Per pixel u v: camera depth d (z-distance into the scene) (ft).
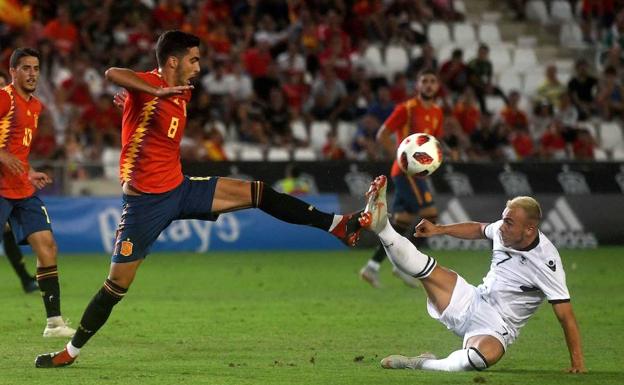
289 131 256.52
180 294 147.84
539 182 237.25
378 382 80.84
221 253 221.66
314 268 189.47
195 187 86.38
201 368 87.61
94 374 84.33
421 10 313.32
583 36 327.06
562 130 266.77
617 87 292.20
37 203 111.55
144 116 83.82
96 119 239.09
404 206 157.17
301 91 266.36
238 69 265.34
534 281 84.64
